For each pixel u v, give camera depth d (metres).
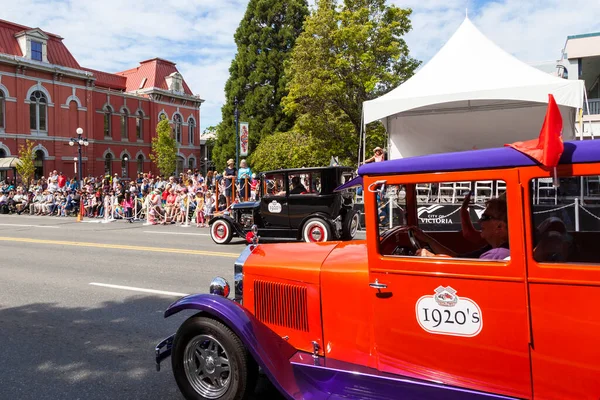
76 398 3.62
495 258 2.73
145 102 44.66
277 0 38.75
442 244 3.32
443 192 3.20
